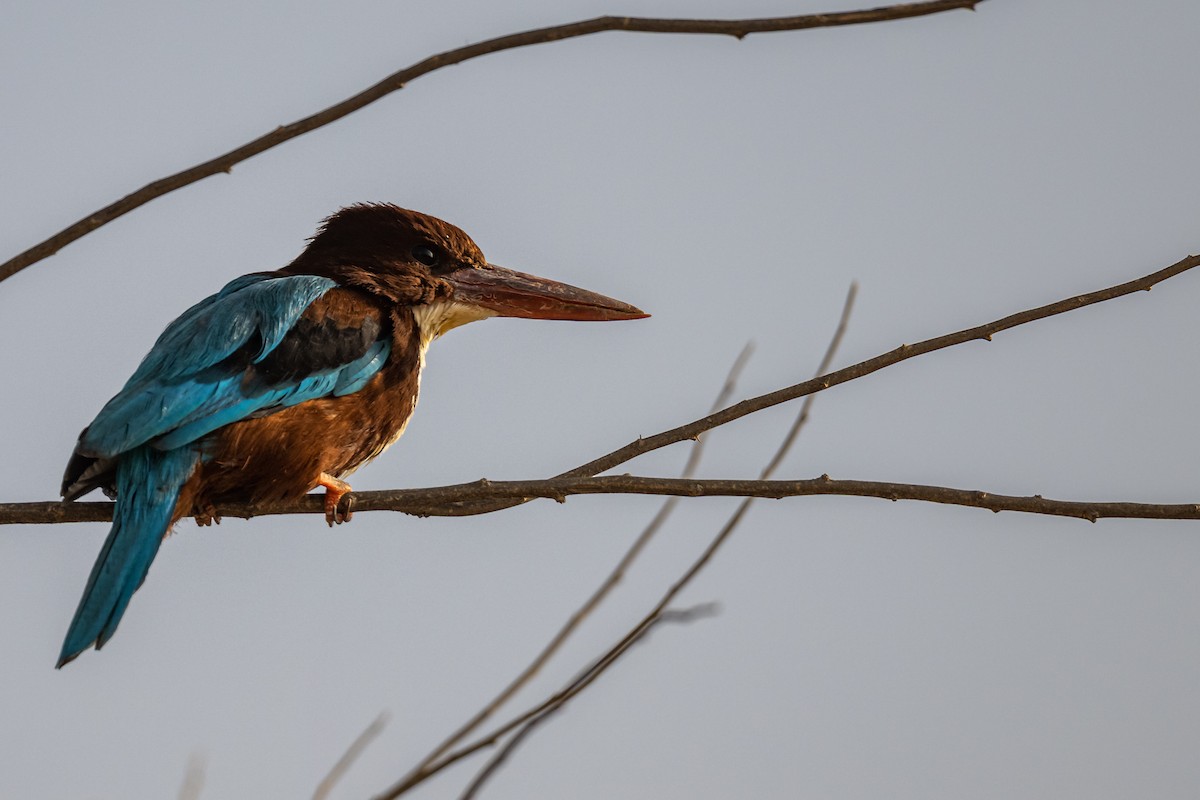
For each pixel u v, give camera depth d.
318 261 12.60
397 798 7.38
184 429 10.27
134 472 10.13
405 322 12.30
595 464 9.49
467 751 7.58
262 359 10.92
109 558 9.73
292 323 11.22
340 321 11.55
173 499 10.20
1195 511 8.41
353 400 11.51
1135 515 8.47
